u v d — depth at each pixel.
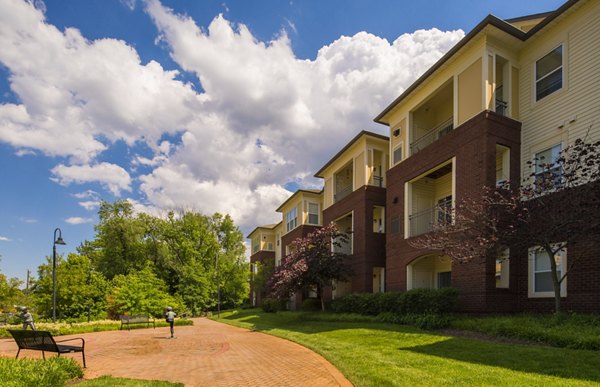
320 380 7.02
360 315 17.69
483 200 11.39
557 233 9.36
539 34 14.11
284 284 20.22
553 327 9.50
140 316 21.27
